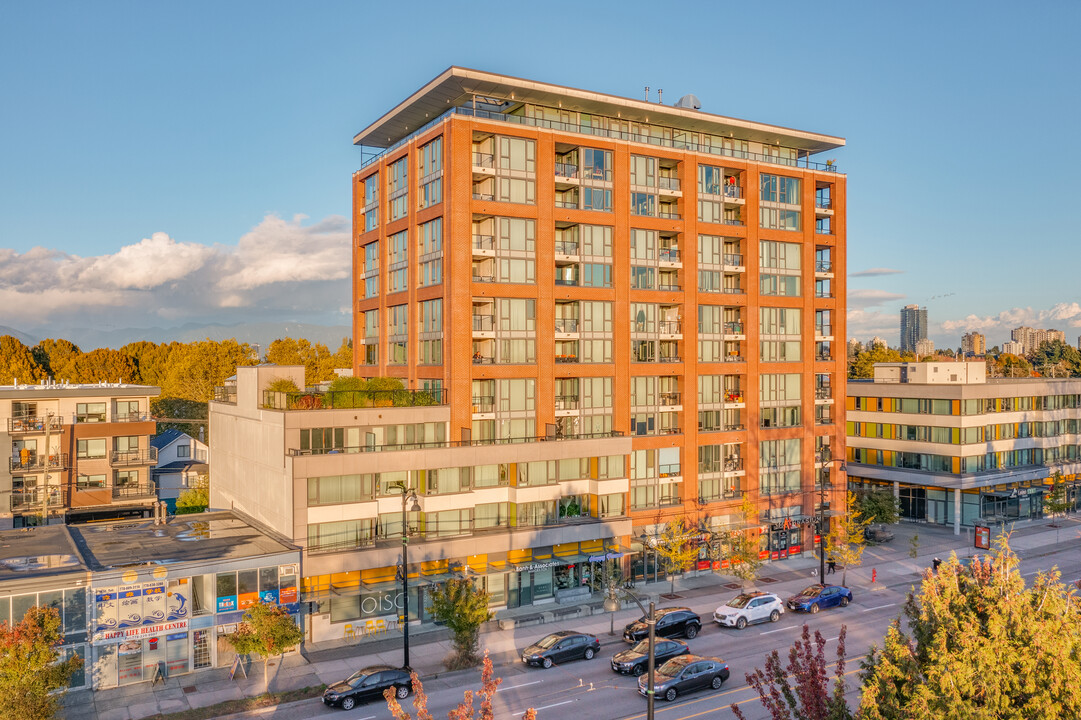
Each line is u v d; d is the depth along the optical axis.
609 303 55.97
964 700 16.50
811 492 65.38
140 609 37.62
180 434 87.88
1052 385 84.56
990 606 18.02
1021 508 81.38
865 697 17.06
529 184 52.84
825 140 66.38
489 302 52.00
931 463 78.44
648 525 56.59
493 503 50.44
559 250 55.34
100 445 63.06
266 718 33.22
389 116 58.91
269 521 47.34
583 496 53.78
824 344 68.62
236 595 40.22
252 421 50.62
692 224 59.62
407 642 37.53
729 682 37.50
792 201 65.25
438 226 52.00
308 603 43.44
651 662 26.20
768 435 62.97
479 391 51.50
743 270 62.38
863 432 85.06
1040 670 16.77
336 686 34.66
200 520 50.84
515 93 53.72
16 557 39.62
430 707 34.16
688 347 59.34
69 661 31.59
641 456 57.28
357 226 64.88
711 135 63.84
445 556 46.47
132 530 47.91
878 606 50.72
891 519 70.19
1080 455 88.00
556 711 33.91
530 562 49.88
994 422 78.88
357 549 44.38
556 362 54.50
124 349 151.12
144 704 34.66
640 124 60.22
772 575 58.53
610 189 56.12
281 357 124.88
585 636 41.25
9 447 58.84
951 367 80.62
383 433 47.41
